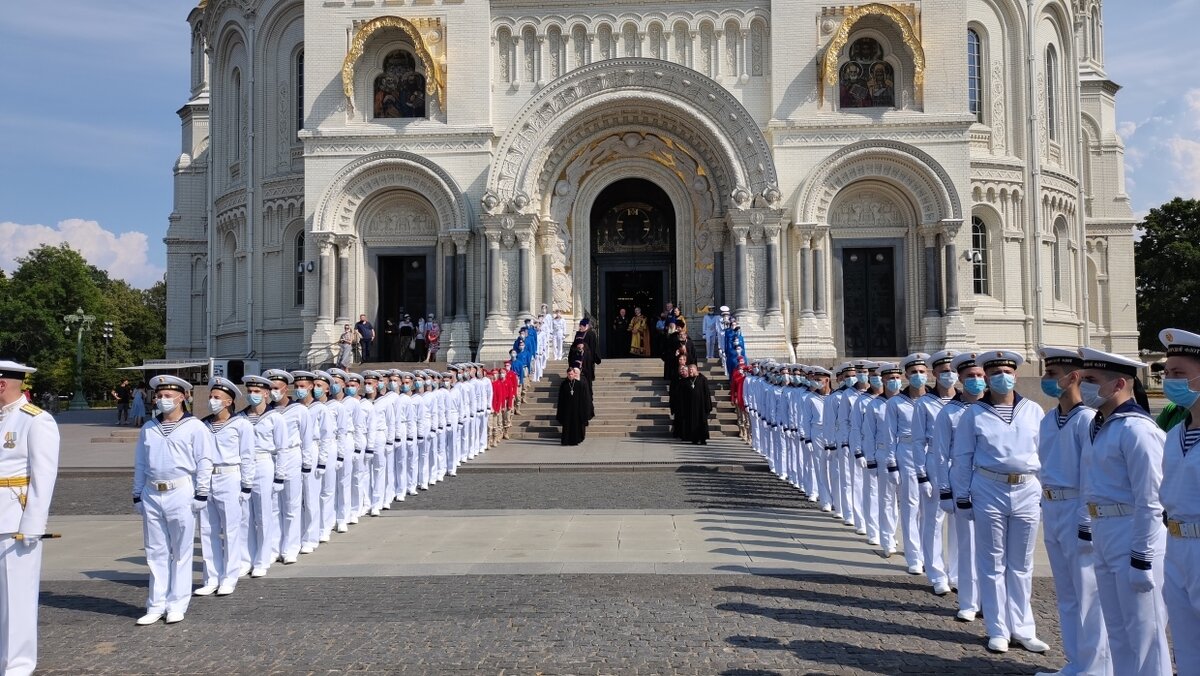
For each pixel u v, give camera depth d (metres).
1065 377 9.23
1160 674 7.96
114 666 9.98
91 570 14.56
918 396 13.91
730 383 34.19
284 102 45.69
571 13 40.19
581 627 10.99
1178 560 7.11
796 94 39.06
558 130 39.19
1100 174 55.91
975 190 42.00
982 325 41.97
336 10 40.31
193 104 58.78
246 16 46.59
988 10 43.00
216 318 49.84
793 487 22.42
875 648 10.18
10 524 9.71
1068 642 9.29
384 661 9.93
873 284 39.72
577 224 41.94
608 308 43.78
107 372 94.56
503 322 38.94
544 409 34.41
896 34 39.22
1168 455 7.23
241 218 47.28
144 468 11.74
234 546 13.00
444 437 24.33
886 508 14.84
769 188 38.25
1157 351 65.38
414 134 39.81
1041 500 9.80
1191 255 61.41
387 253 40.75
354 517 18.17
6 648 9.65
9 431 9.84
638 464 25.64
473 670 9.59
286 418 15.03
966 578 11.25
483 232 39.22
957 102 38.66
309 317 39.94
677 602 12.02
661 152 41.28
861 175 38.78
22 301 93.75
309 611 11.95
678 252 41.81
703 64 39.94
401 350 40.16
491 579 13.40
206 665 9.95
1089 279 55.31
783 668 9.54
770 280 38.31
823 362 37.91
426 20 39.94
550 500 20.61
